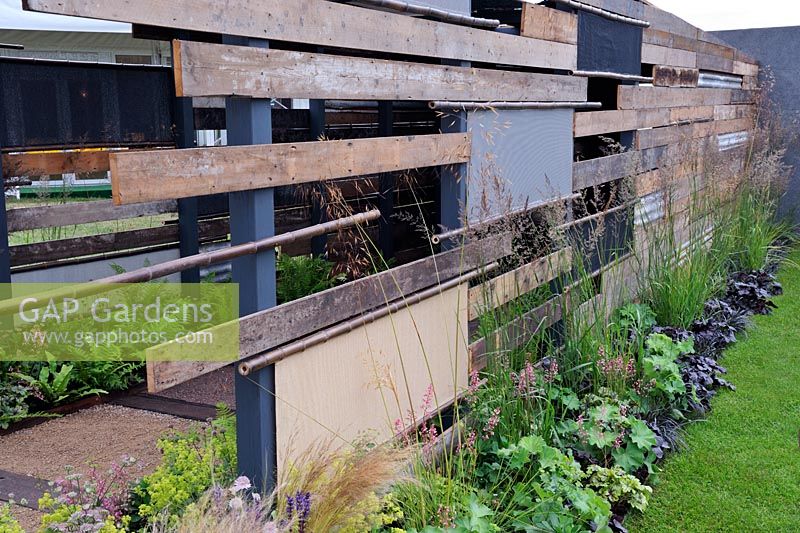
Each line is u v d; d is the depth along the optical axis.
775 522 3.29
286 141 5.35
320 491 2.39
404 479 2.69
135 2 1.92
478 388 3.45
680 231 6.37
